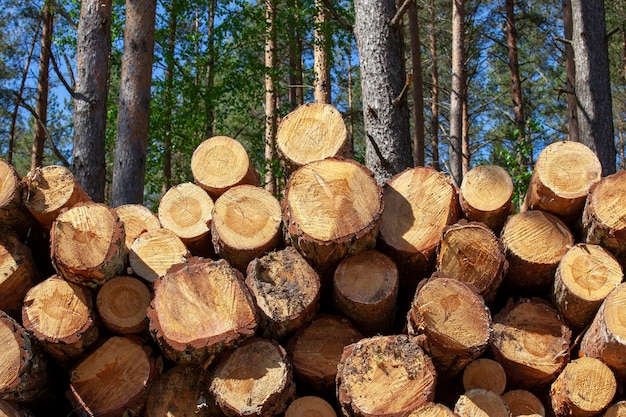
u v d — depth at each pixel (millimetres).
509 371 3334
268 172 12750
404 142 5535
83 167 6957
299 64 15930
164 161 13328
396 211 3529
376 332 3486
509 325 3410
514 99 14367
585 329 3354
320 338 3336
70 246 3211
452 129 12664
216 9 13570
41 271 3785
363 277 3307
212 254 3900
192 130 13203
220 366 3141
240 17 13977
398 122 5547
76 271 3184
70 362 3322
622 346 3016
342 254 3316
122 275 3424
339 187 3322
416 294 3094
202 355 3102
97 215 3322
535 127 10250
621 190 3352
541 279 3498
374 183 3350
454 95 12812
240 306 3123
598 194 3375
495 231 3758
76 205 3344
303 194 3328
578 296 3248
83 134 7039
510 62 14578
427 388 2961
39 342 3246
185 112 13141
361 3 5855
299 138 3688
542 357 3307
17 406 3121
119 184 6996
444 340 3002
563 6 12750
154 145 13023
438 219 3494
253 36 13711
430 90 17500
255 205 3547
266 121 13719
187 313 3111
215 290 3150
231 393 3070
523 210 3969
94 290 3316
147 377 3232
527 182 8820
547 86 20156
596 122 6770
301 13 12797
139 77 7270
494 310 3729
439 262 3330
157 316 3125
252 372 3115
